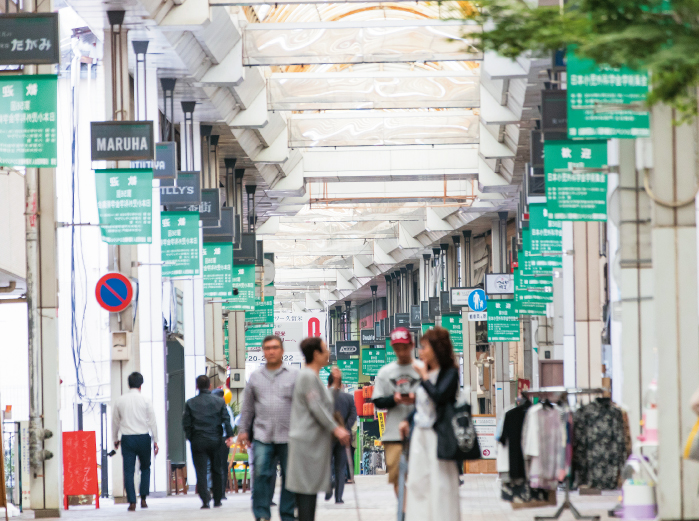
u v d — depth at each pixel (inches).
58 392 1385.3
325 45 2268.7
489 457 2615.7
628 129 1152.8
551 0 1537.9
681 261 970.1
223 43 2220.7
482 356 4424.2
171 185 2164.1
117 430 1441.9
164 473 2092.8
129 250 1857.8
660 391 966.4
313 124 3253.0
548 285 2883.9
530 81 2235.5
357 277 6737.2
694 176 970.1
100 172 1644.9
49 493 1365.7
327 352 888.3
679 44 585.0
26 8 1348.4
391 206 4749.0
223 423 1450.5
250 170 3440.0
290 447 860.0
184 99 2536.9
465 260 4904.0
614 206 1337.4
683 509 959.0
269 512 948.6
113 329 1849.2
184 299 2632.9
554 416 1111.6
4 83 1286.9
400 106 2738.7
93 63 2748.5
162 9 1914.4
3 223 2069.4
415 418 795.4
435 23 2199.8
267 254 4537.4
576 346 1888.5
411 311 5275.6
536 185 2252.7
